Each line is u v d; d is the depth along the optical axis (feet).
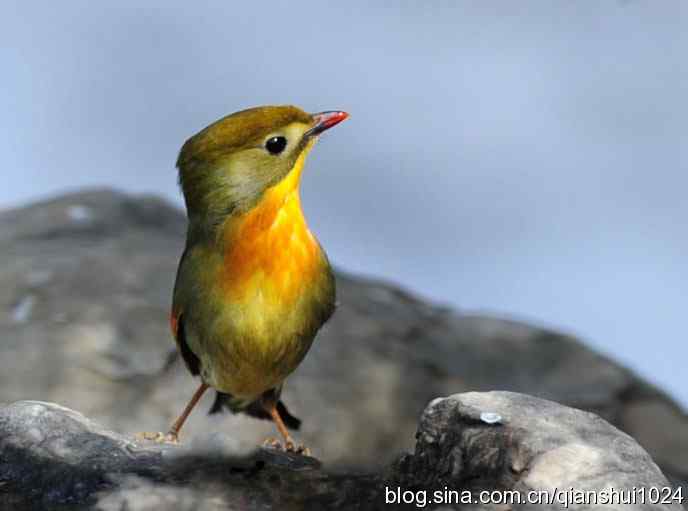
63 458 30.86
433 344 55.42
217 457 30.89
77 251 56.54
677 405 54.24
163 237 59.62
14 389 49.01
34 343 50.62
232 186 34.91
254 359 35.78
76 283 53.88
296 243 35.24
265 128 34.78
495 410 29.04
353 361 52.65
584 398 53.57
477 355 55.31
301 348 36.32
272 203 34.88
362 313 56.24
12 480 30.53
